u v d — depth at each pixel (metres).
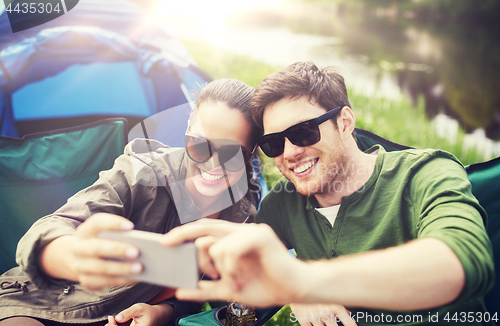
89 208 1.02
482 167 1.11
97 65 1.85
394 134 3.31
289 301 0.56
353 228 1.04
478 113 4.02
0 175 1.32
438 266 0.63
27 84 1.73
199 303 1.24
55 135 1.41
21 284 1.12
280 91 0.97
